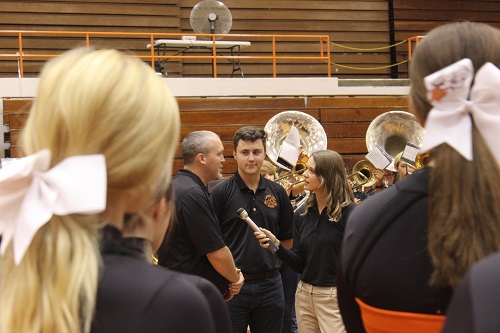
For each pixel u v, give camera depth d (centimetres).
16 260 127
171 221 170
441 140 142
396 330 156
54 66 139
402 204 157
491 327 106
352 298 172
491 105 139
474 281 110
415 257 154
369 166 881
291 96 1234
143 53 1545
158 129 135
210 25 1306
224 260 444
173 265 447
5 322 130
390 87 1277
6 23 1491
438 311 152
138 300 133
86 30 1523
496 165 141
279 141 1035
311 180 489
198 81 1194
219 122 1191
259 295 514
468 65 140
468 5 1731
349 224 166
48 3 1508
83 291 130
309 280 500
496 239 140
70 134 132
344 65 1677
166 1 1560
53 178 129
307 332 513
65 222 132
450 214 143
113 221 139
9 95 1121
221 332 144
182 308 134
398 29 1688
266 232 492
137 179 135
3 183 130
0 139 1102
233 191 532
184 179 459
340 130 1245
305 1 1656
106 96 132
